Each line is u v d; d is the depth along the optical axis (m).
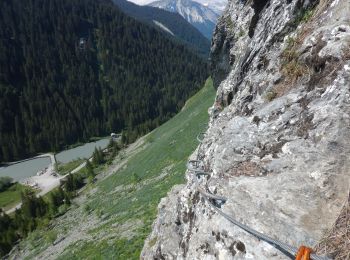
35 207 85.56
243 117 8.64
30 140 171.38
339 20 8.13
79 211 69.12
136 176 57.91
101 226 45.22
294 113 7.52
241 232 6.09
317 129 6.79
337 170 6.12
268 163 7.00
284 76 8.90
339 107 6.75
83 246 39.78
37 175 138.62
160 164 57.22
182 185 15.12
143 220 35.47
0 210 88.94
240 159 7.58
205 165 9.30
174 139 64.94
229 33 36.44
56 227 67.44
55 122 189.88
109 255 31.08
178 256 9.02
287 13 10.85
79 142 183.38
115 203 54.16
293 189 6.20
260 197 6.37
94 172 105.56
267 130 7.68
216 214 6.95
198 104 88.50
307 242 5.44
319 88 7.48
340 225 5.34
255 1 14.50
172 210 13.03
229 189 7.01
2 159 161.50
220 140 8.55
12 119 192.25
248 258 5.77
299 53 8.63
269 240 5.52
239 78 13.67
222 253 6.31
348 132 6.41
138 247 29.84
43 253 53.69
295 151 6.80
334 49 7.50
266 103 8.73
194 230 8.22
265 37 12.09
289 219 5.83
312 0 9.99
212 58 41.78
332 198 5.86
